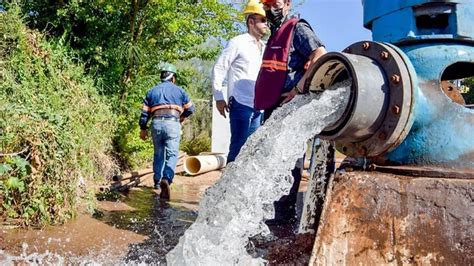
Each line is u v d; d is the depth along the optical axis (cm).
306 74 255
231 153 575
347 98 229
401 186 207
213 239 267
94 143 698
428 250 199
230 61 579
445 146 226
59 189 486
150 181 862
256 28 580
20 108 523
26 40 793
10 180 451
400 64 220
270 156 250
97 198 654
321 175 290
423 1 237
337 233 213
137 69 1029
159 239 444
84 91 802
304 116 241
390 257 204
